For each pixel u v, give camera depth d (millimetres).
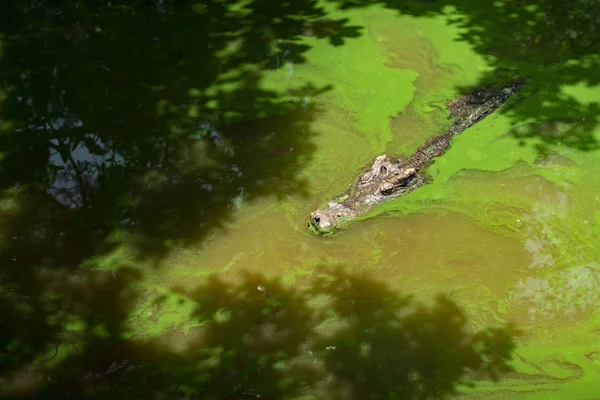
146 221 5867
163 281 5375
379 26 8406
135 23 8445
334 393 4562
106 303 5168
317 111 7109
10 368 4656
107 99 7227
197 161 6488
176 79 7512
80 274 5387
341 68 7711
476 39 8180
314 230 5816
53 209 5938
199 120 6969
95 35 8227
